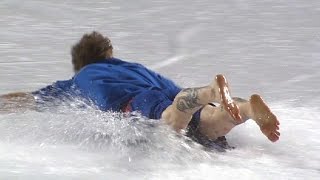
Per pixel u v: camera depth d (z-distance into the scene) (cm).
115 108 1672
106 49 1831
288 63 2503
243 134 1678
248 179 1393
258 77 2317
